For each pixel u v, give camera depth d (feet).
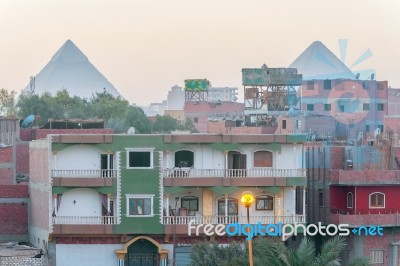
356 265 358.02
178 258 436.76
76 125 640.99
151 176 436.35
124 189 435.94
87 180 435.53
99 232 433.48
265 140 439.63
